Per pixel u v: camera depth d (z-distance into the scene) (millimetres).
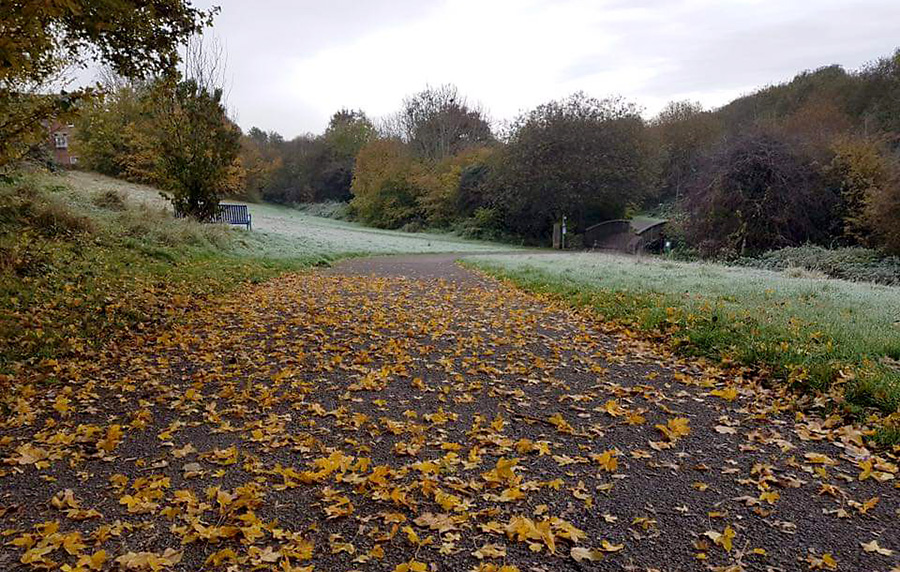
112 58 9266
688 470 3457
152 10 8164
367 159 51562
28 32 5020
